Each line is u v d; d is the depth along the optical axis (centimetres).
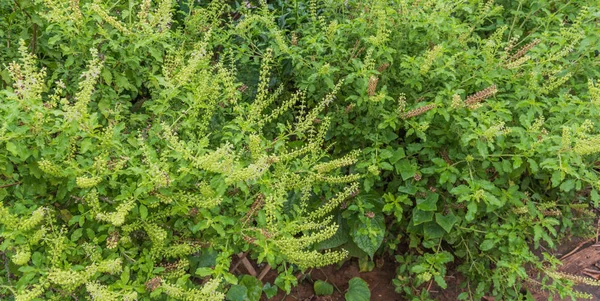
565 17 117
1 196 70
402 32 98
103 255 75
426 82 96
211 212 77
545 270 94
